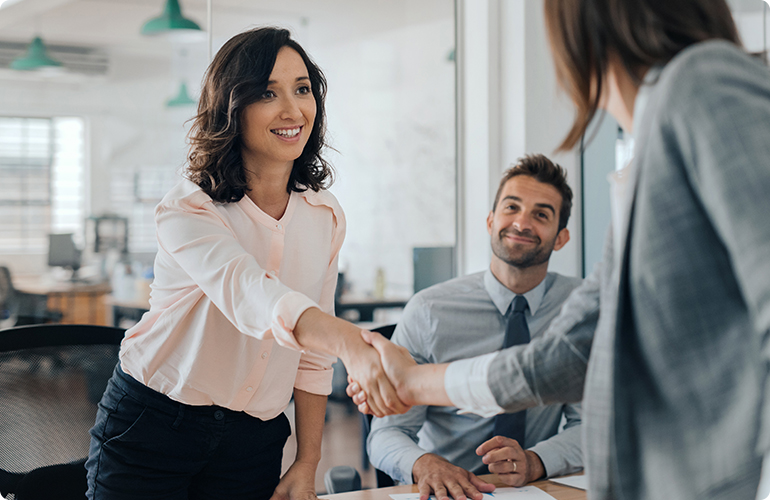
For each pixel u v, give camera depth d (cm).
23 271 246
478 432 171
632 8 69
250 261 113
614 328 68
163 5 257
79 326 156
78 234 253
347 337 104
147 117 259
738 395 62
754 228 57
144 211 261
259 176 133
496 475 142
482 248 290
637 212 66
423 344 186
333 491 163
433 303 186
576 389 86
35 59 244
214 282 113
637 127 71
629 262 68
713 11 69
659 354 65
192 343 125
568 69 75
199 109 134
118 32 253
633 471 67
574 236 269
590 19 71
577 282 190
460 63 295
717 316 63
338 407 282
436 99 294
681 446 65
